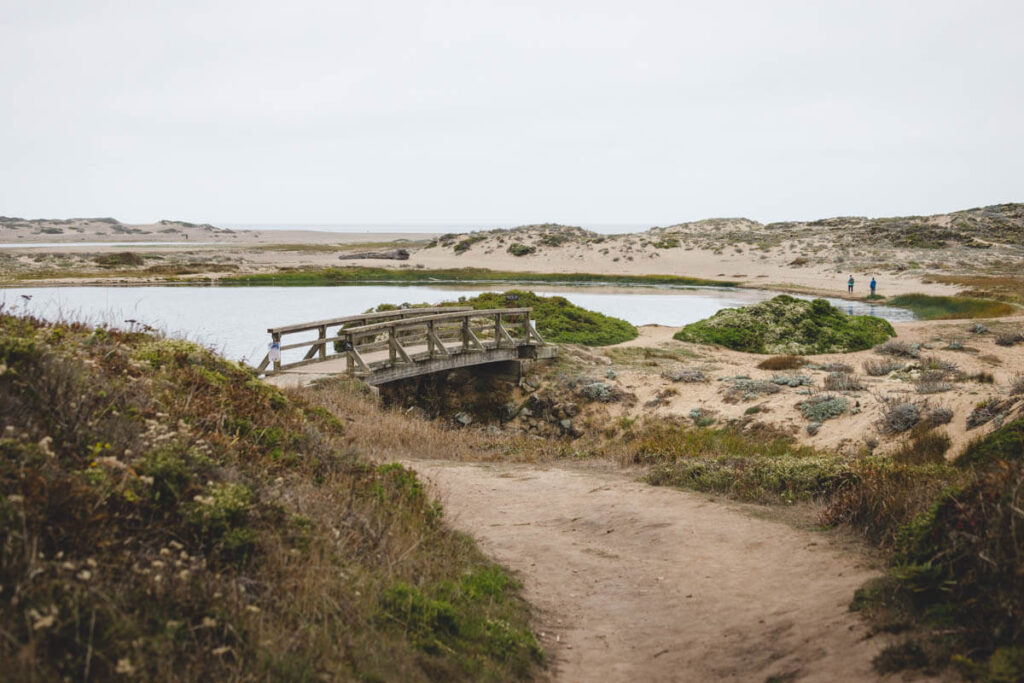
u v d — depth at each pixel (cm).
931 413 1425
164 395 657
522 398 2056
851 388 1822
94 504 414
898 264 6500
